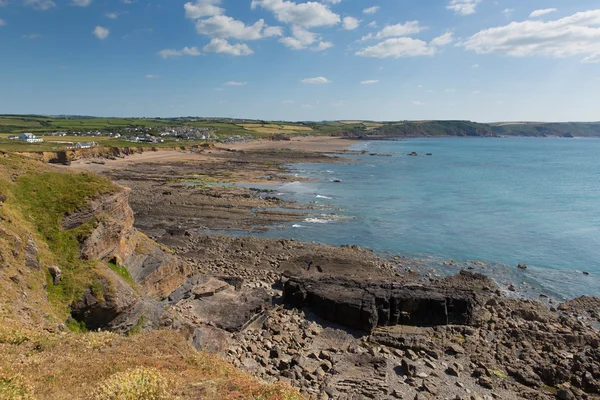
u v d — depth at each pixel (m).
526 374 25.36
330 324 31.86
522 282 41.47
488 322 32.41
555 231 58.78
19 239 23.72
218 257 47.25
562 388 24.11
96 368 16.05
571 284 40.97
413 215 68.38
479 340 29.70
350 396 22.77
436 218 66.38
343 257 47.62
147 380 13.91
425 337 29.81
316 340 29.47
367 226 61.56
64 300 23.92
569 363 26.56
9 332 17.64
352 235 57.19
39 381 14.38
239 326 29.77
